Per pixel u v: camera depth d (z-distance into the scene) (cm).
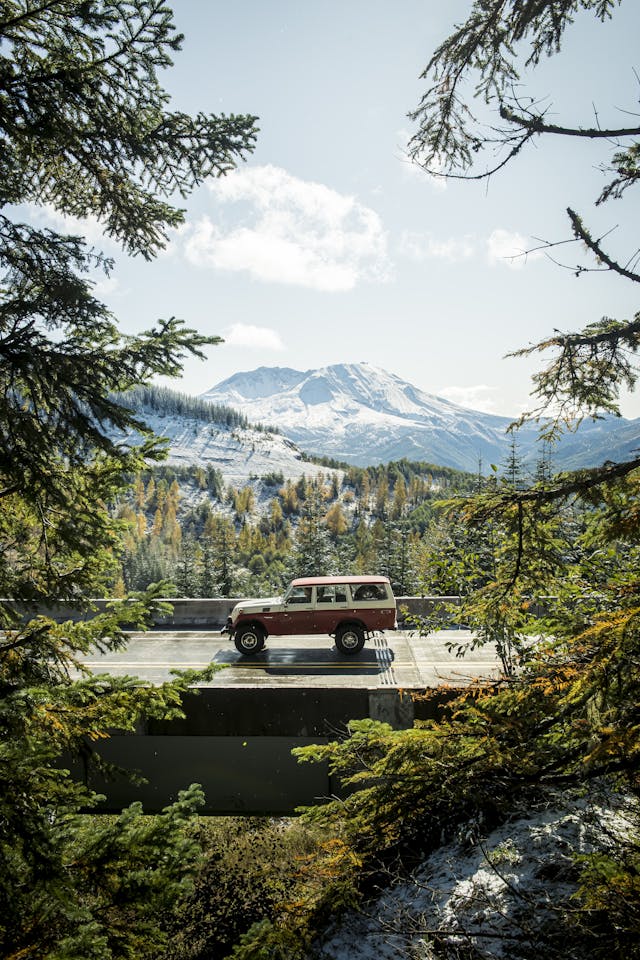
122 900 460
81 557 600
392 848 577
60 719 502
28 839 423
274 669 1670
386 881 750
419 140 452
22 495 516
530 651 568
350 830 531
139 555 9581
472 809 520
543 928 473
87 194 591
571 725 454
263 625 1797
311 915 528
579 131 396
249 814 1214
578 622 528
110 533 582
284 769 1220
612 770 443
